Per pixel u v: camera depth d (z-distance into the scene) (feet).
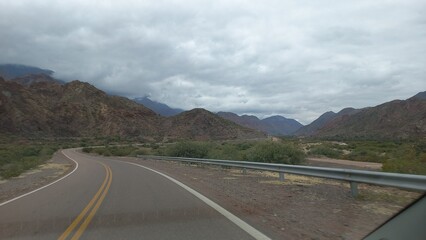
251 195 44.19
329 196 40.01
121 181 67.51
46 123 640.17
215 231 27.12
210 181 62.34
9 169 112.68
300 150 94.99
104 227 29.84
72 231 28.94
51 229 30.04
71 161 175.01
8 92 645.51
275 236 25.09
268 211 33.96
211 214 33.37
